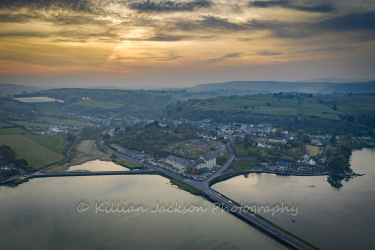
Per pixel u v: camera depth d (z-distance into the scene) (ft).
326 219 502.38
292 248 405.80
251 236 444.55
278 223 483.51
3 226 472.44
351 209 547.49
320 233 452.76
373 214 526.98
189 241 426.51
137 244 417.90
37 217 504.84
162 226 472.85
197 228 467.52
